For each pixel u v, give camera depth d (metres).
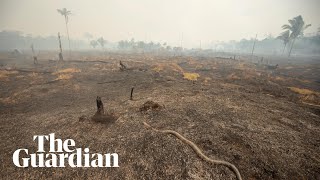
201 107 11.67
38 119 10.88
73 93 16.67
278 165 6.51
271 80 24.31
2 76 21.94
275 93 16.61
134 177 6.14
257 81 21.53
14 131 9.45
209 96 14.16
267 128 9.18
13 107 13.25
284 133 8.76
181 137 7.91
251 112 11.19
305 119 10.58
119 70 26.80
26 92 16.44
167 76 22.59
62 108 12.95
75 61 36.94
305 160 6.83
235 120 9.93
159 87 17.14
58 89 17.70
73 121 10.20
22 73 25.23
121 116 10.40
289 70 36.41
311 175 6.10
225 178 5.89
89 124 9.63
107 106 12.47
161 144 7.62
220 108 11.62
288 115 11.03
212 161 6.50
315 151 7.44
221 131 8.67
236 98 13.99
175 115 10.38
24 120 10.81
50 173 6.58
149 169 6.41
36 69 29.27
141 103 12.38
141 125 9.23
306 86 22.20
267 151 7.27
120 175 6.27
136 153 7.22
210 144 7.64
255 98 14.36
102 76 23.70
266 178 5.94
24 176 6.49
